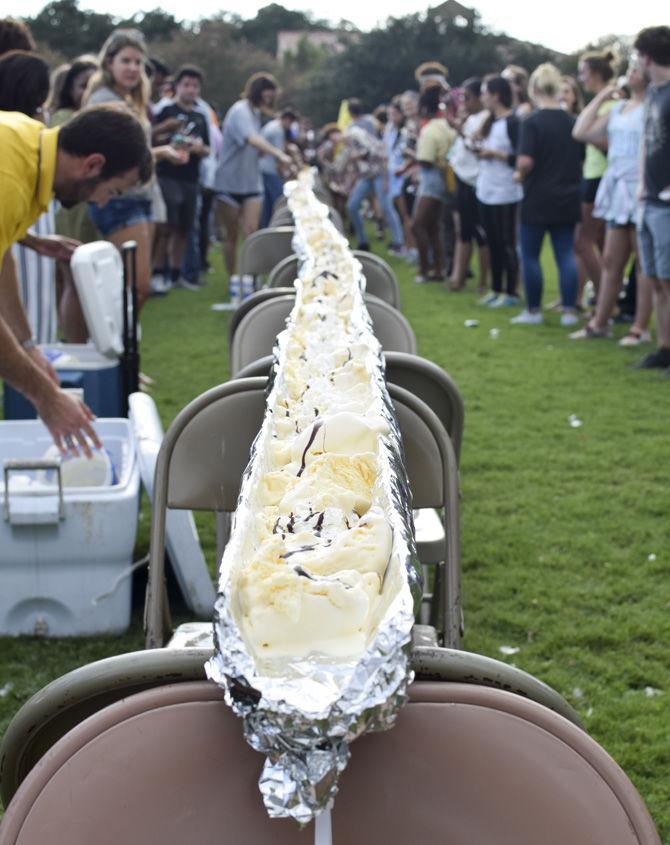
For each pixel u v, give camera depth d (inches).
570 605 133.3
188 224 390.6
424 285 415.5
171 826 46.0
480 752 46.4
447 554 81.6
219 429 84.6
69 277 198.1
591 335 299.9
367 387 75.4
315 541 51.0
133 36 216.2
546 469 189.0
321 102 1389.0
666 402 232.7
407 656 42.2
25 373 110.0
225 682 42.1
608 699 110.3
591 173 312.2
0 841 45.4
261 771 45.8
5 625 122.2
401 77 1362.0
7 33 179.3
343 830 46.1
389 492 53.4
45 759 46.1
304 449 62.8
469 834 46.3
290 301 119.3
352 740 41.9
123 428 138.6
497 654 120.3
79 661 117.3
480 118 368.8
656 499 171.5
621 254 288.2
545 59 1334.9
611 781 46.2
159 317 341.7
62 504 117.6
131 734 46.3
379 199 522.9
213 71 1332.4
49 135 109.0
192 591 123.0
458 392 99.9
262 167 442.9
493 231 355.6
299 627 44.7
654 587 138.5
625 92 291.4
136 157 111.3
